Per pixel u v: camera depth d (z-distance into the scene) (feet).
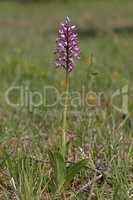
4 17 112.27
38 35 82.02
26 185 14.98
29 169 15.80
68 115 22.48
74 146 20.08
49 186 16.26
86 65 39.96
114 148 18.04
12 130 22.00
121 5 126.21
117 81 34.78
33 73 38.93
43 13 117.91
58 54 16.39
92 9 122.21
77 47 16.20
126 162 17.58
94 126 21.74
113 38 73.56
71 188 16.94
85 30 88.12
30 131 22.24
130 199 15.46
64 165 15.88
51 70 40.68
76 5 129.70
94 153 18.62
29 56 51.21
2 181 16.99
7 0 139.64
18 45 66.90
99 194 16.03
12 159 17.60
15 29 91.86
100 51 59.21
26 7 129.08
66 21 16.05
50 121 23.20
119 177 16.25
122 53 57.77
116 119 24.48
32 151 19.08
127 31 84.38
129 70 43.19
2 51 58.29
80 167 15.81
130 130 22.58
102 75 27.30
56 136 21.03
